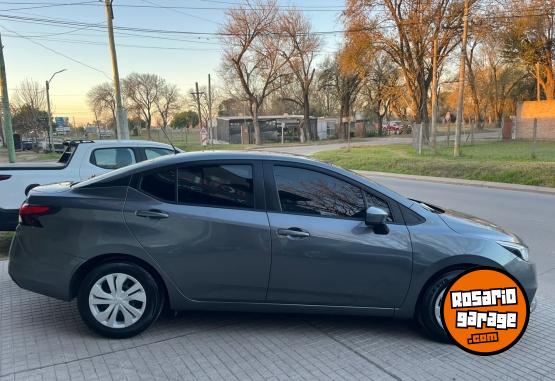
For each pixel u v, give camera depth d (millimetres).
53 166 6875
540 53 40094
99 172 7137
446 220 3781
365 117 65250
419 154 24547
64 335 3676
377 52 34125
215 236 3543
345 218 3646
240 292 3613
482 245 3596
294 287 3602
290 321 3992
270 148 39500
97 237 3523
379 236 3572
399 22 31406
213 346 3508
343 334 3754
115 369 3148
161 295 3672
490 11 29906
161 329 3797
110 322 3570
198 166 3703
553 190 12852
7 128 15148
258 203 3635
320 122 58531
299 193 3691
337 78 54750
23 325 3867
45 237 3582
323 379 3051
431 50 32000
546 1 29953
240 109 75875
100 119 83250
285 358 3334
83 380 3004
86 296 3541
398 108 47750
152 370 3141
